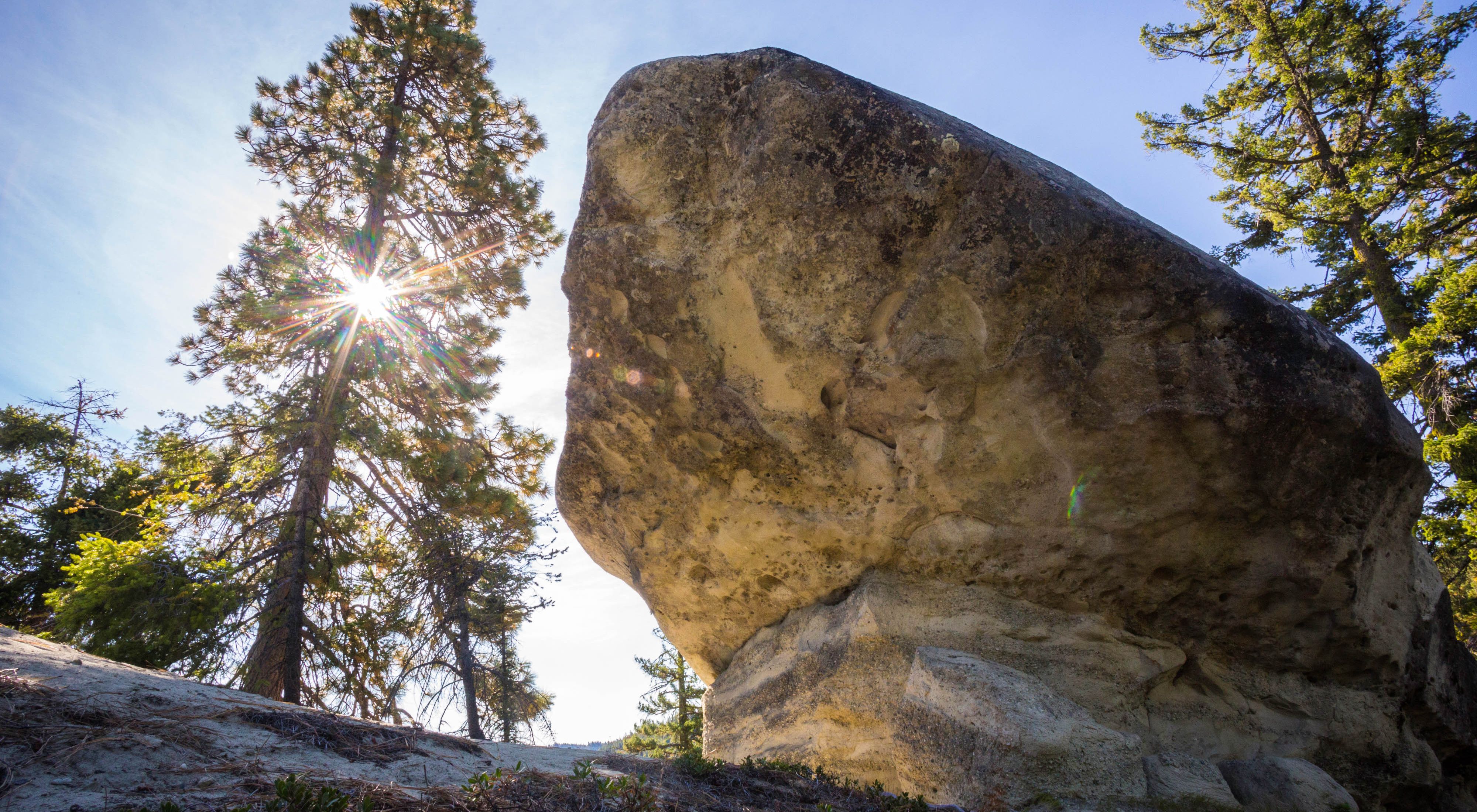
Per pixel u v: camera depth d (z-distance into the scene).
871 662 5.87
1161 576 5.84
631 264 5.92
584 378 6.58
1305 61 16.70
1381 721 6.16
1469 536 12.97
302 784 3.01
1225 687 6.09
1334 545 5.57
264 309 12.81
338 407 12.58
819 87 5.53
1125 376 5.30
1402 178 15.42
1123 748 4.88
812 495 6.15
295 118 14.77
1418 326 14.93
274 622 11.12
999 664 5.54
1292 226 16.75
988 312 5.24
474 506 13.33
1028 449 5.52
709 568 6.88
